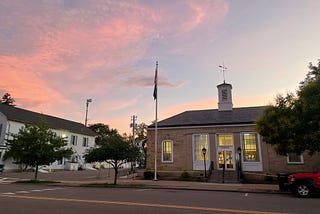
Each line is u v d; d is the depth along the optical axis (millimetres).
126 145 20141
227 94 29031
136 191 15508
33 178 25297
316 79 16203
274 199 12180
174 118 29203
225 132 25516
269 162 23609
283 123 16250
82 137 48406
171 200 11508
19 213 8438
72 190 15820
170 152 27016
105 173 33594
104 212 8648
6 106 37719
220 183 20891
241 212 8672
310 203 10867
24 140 22141
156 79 26000
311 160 22641
